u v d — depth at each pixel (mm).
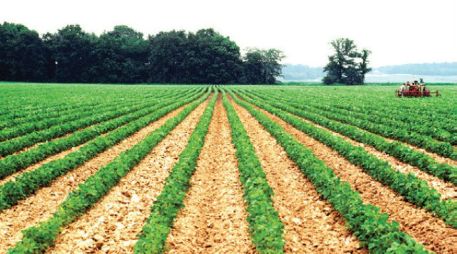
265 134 23109
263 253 8422
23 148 19109
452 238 9031
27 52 119125
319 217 10820
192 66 131625
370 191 12594
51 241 9234
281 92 67250
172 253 9062
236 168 15695
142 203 12008
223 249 9266
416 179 11781
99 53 124875
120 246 9305
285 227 10180
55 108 34125
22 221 10812
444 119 25141
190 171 14617
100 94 57125
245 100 50031
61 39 123688
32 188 12789
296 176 14555
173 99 47250
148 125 27172
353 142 20156
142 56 135500
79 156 16031
